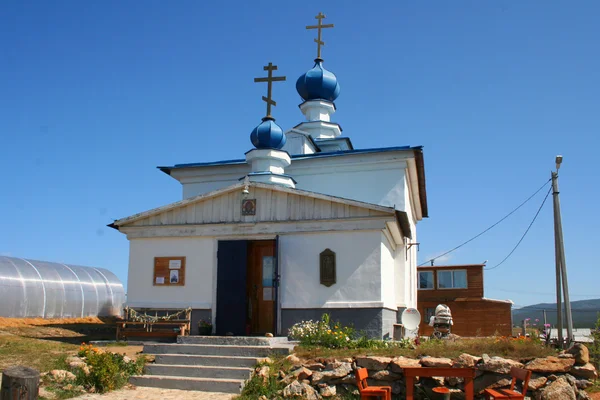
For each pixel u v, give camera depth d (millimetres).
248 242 18297
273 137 22266
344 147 28594
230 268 17844
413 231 27484
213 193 18250
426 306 36406
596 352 14305
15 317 26297
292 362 13500
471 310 35469
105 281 32406
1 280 26141
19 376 7887
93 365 13250
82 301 29984
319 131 29938
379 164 22891
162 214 18719
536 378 12523
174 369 14133
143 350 15562
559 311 19188
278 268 17438
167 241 18547
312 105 30266
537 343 14633
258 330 17875
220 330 17516
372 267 16781
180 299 18062
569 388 12234
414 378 12672
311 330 15555
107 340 18031
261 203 18031
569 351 12922
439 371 12062
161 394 12836
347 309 16750
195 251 18266
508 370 12469
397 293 21031
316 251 17328
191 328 17750
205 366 14133
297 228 17562
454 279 36312
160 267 18422
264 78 23047
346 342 14781
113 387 13078
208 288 17922
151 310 18078
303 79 30562
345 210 17266
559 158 19719
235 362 14234
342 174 23234
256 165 22391
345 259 17047
